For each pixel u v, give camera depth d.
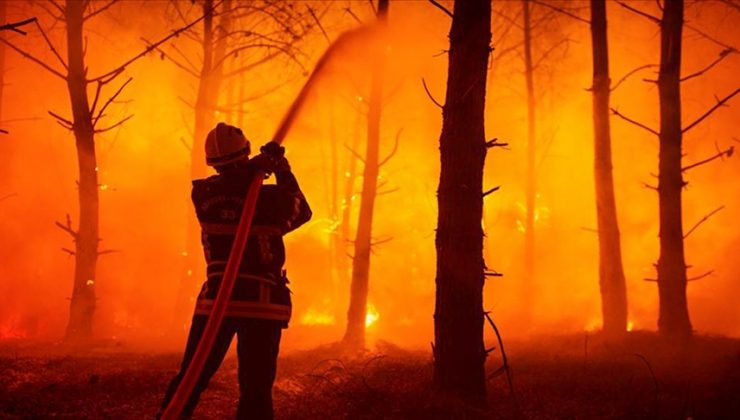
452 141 5.51
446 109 5.57
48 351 9.00
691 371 6.97
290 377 6.62
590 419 5.03
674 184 9.54
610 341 9.66
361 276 10.34
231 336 4.03
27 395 5.31
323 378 6.25
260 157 4.11
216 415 4.93
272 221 4.07
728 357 7.49
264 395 3.95
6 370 6.39
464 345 5.45
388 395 5.36
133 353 8.95
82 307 10.20
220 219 4.08
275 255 4.07
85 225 10.20
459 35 5.52
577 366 7.24
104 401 5.20
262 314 3.97
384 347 9.55
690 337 9.34
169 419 3.66
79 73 10.10
